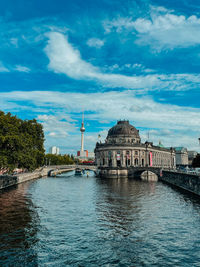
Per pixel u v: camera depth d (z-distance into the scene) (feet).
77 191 214.48
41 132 317.42
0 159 170.30
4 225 101.60
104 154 491.72
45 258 73.00
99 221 111.24
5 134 189.47
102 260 72.64
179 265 69.87
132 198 176.04
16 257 72.95
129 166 446.19
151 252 78.28
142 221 111.86
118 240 88.02
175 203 155.43
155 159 576.61
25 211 125.90
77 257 74.23
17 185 239.50
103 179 379.35
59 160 629.10
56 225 103.71
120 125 553.64
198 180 175.52
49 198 168.86
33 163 235.20
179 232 96.68
